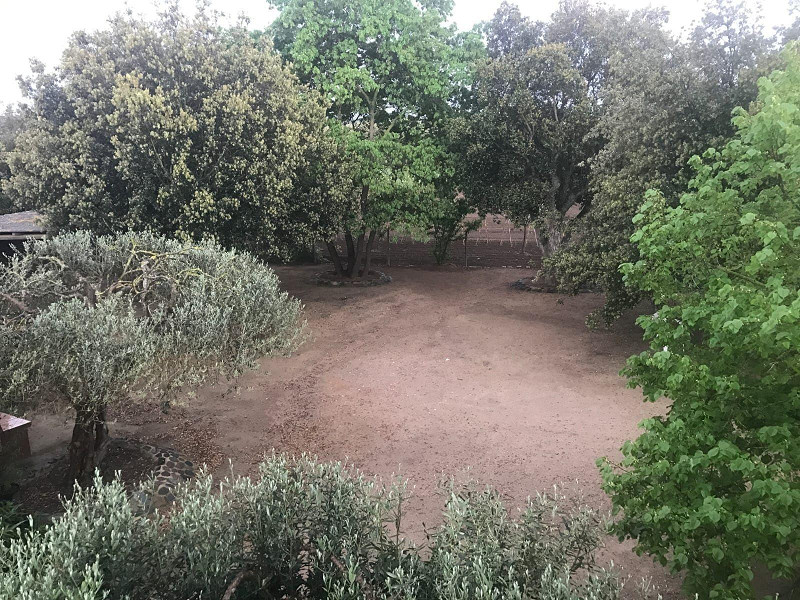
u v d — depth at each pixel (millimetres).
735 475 4719
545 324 17188
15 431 8812
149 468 8461
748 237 5461
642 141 12992
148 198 14305
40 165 13992
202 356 7348
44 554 4055
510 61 19250
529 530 4480
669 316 5602
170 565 4188
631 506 5012
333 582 4129
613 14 19016
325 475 5105
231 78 15164
